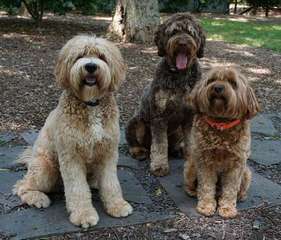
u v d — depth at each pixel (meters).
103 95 1.31
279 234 1.31
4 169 1.64
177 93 1.60
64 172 1.33
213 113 1.34
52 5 4.39
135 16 3.78
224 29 5.25
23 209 1.38
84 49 1.27
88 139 1.29
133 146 1.83
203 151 1.38
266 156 1.83
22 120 2.13
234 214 1.38
